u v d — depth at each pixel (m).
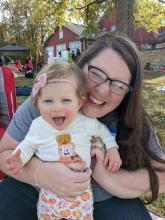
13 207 0.61
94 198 0.60
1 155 0.60
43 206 0.56
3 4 11.51
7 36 11.77
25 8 11.25
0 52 8.12
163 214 0.96
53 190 0.55
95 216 0.60
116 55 0.54
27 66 7.01
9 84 0.82
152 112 2.34
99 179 0.58
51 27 4.95
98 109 0.56
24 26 11.42
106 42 0.55
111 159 0.57
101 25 7.95
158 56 7.43
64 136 0.55
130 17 2.88
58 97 0.53
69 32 11.68
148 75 5.67
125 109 0.58
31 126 0.57
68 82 0.53
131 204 0.61
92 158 0.58
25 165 0.57
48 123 0.55
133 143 0.58
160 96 3.10
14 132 0.60
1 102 0.81
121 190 0.58
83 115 0.57
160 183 0.59
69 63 0.56
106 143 0.57
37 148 0.57
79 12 4.40
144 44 10.68
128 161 0.59
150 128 0.60
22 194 0.62
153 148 0.59
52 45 12.68
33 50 11.16
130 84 0.56
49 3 4.41
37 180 0.55
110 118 0.59
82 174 0.54
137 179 0.58
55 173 0.54
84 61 0.57
